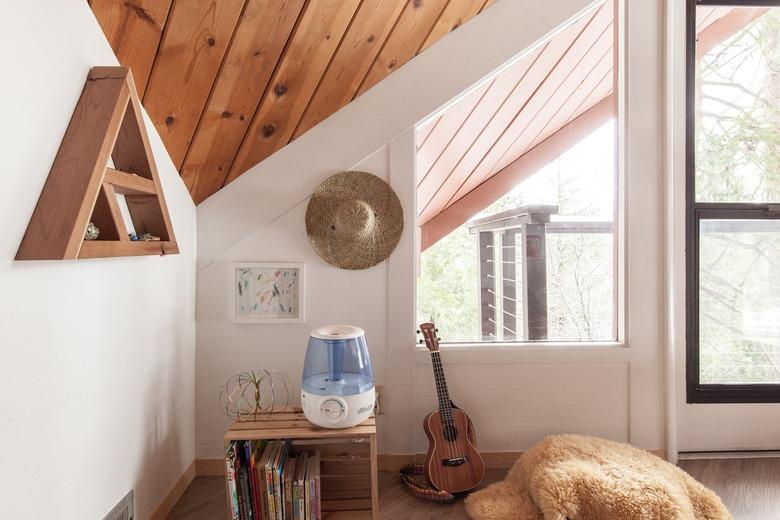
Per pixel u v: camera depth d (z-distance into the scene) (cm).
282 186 205
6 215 96
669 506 149
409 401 207
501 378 211
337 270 207
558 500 152
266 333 206
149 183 142
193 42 146
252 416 177
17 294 99
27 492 102
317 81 183
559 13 206
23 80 100
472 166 218
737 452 217
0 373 94
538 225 221
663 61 211
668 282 211
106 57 134
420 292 216
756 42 216
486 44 205
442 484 181
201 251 205
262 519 160
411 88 205
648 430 213
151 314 162
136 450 152
